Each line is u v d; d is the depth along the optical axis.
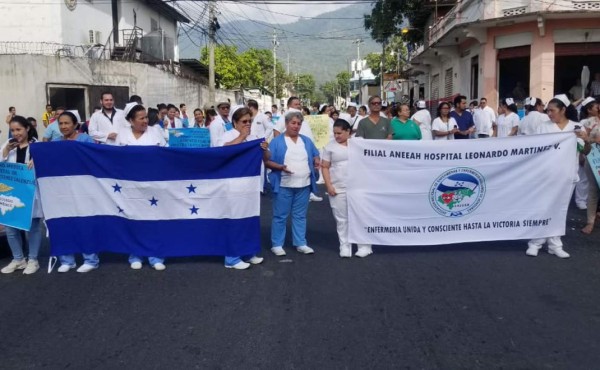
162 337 4.65
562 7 19.33
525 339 4.53
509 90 21.94
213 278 6.22
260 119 11.91
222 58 47.28
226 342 4.53
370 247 7.11
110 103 8.73
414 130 9.46
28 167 6.43
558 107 7.91
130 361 4.23
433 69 31.83
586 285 5.82
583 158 8.19
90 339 4.64
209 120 12.20
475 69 23.70
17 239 6.65
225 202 6.60
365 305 5.31
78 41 26.61
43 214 6.60
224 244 6.65
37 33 25.12
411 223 7.08
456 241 7.14
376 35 34.38
